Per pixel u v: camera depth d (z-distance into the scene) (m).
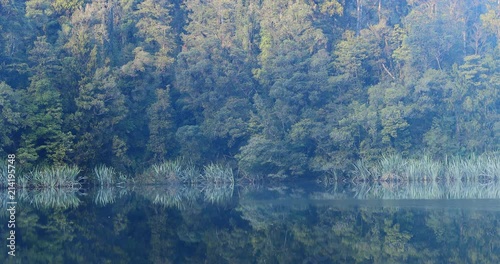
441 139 66.25
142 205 40.44
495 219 31.05
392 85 69.06
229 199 45.25
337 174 65.88
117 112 60.25
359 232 27.75
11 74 58.97
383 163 62.69
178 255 22.80
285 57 67.69
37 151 56.69
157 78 67.44
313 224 30.47
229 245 25.03
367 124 65.44
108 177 58.12
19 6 65.38
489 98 69.00
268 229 28.98
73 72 59.59
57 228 29.22
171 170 61.78
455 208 35.88
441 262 21.59
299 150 67.06
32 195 48.03
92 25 66.81
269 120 65.31
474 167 60.00
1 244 24.72
